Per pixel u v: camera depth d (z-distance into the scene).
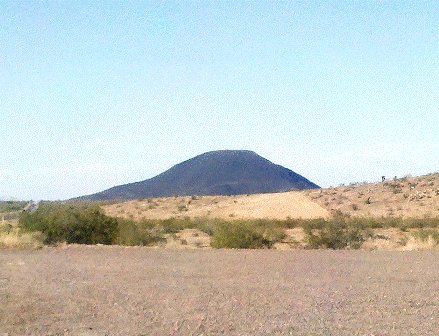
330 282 16.95
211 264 21.58
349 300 14.02
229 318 12.05
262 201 76.12
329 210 71.00
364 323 11.62
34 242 29.92
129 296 14.55
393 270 19.88
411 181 83.06
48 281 17.08
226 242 33.25
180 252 26.78
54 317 12.18
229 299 14.16
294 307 13.18
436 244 31.77
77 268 20.25
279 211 69.94
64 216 34.78
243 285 16.34
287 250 28.52
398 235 44.00
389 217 60.66
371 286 16.20
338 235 33.78
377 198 75.62
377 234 44.31
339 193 81.94
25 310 12.81
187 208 80.00
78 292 15.11
